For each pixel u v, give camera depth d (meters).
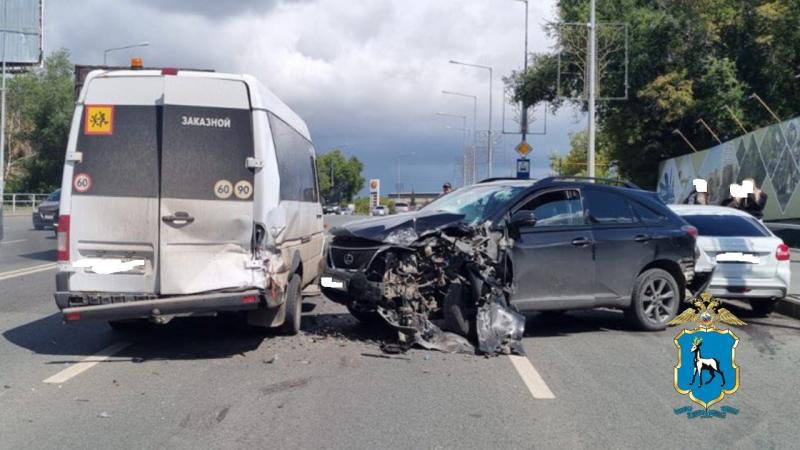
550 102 38.16
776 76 34.16
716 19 34.56
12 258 19.30
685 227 10.71
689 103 33.22
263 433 6.02
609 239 9.99
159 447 5.70
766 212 24.83
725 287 11.70
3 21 38.16
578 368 8.28
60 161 60.75
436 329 9.12
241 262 8.16
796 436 6.20
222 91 8.23
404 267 8.88
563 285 9.67
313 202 11.44
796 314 12.06
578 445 5.86
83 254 8.12
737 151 27.55
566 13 36.19
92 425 6.20
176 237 8.09
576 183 10.12
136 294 8.09
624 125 36.03
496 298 9.11
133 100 8.18
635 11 34.50
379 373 7.92
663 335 10.21
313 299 13.21
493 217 9.38
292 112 10.11
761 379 8.07
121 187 8.11
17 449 5.64
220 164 8.16
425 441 5.88
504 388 7.42
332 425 6.23
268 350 8.92
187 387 7.33
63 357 8.52
